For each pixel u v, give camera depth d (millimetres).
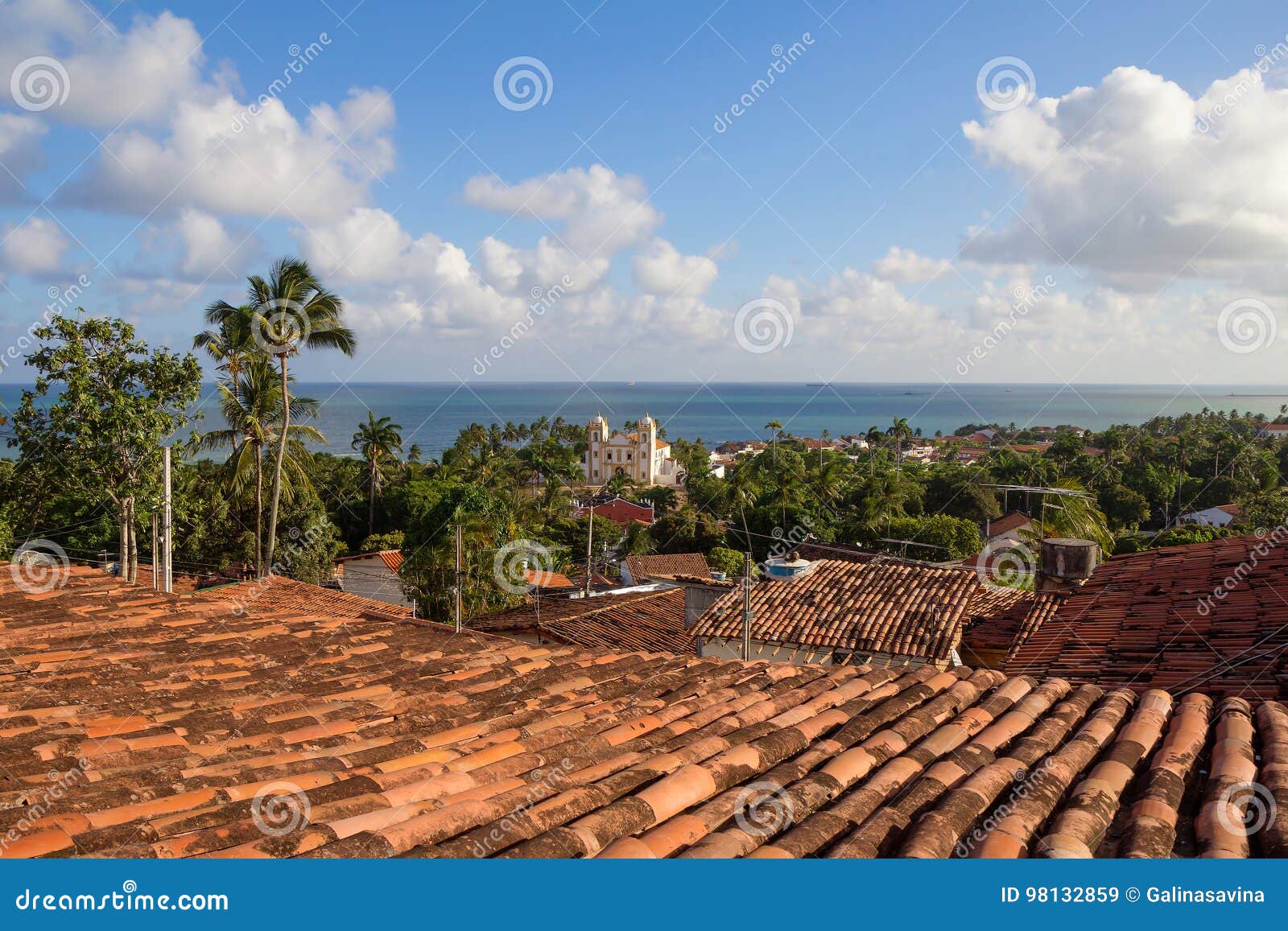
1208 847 2945
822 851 2928
